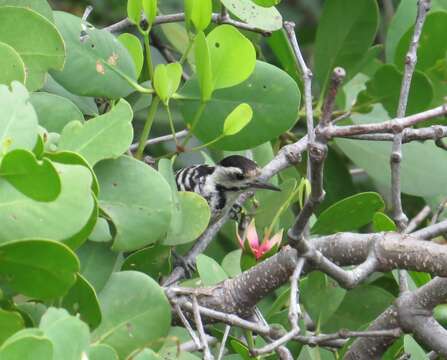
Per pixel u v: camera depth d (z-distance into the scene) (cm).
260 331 870
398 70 1282
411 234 965
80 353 631
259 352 805
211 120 1085
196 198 1007
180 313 878
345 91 1454
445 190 1305
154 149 1576
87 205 717
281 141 1385
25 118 739
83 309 780
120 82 1039
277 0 1065
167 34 1350
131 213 876
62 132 863
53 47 941
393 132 798
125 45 1070
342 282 873
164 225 878
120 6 1723
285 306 1123
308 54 1797
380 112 1390
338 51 1338
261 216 1221
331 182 1375
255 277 921
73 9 1700
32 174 688
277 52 1343
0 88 740
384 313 963
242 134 1095
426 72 1354
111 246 866
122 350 812
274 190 1224
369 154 1323
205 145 1062
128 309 826
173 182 995
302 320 1005
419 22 1014
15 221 712
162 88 1029
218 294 934
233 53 998
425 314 943
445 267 881
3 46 859
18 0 1008
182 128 1573
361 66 1356
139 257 992
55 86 1098
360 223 1097
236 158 1405
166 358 862
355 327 1152
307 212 792
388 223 1036
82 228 735
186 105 1080
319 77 1349
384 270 907
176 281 1203
